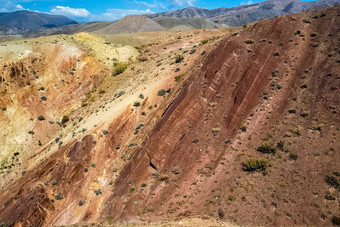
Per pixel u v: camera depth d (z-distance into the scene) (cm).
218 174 2136
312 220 1522
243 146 2342
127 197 2305
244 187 1900
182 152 2484
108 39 8562
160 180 2320
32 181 2891
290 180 1833
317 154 1962
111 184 2603
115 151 3042
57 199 2625
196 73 3209
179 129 2645
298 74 2920
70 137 3556
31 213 2441
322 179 1753
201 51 4131
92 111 4266
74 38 6762
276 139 2272
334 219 1470
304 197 1672
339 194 1605
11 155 3834
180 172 2327
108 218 2189
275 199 1725
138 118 3362
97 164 2919
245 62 3080
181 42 7138
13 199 2736
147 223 1898
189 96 2884
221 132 2550
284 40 3406
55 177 2839
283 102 2662
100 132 3266
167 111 2962
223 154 2328
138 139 3002
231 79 2956
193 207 1902
